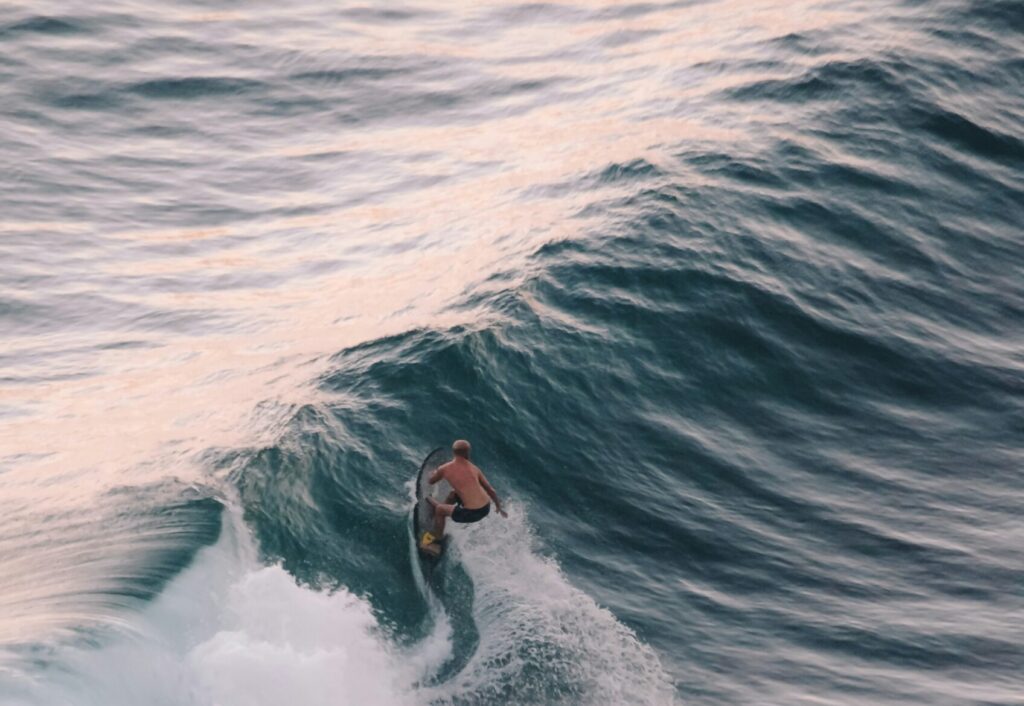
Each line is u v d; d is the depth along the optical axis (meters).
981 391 21.19
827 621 15.78
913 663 15.19
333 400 18.45
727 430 19.36
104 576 13.93
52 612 13.14
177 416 19.30
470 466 15.62
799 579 16.50
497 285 21.75
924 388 21.09
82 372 22.33
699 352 20.72
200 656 12.96
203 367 21.61
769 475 18.55
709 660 14.91
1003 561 17.17
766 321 21.69
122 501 15.90
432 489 16.16
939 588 16.58
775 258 23.27
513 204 26.39
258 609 13.92
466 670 13.95
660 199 24.38
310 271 25.95
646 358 20.31
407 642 14.09
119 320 24.39
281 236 28.00
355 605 14.40
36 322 24.38
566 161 28.09
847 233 24.56
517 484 17.45
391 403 18.39
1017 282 24.44
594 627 15.05
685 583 16.20
